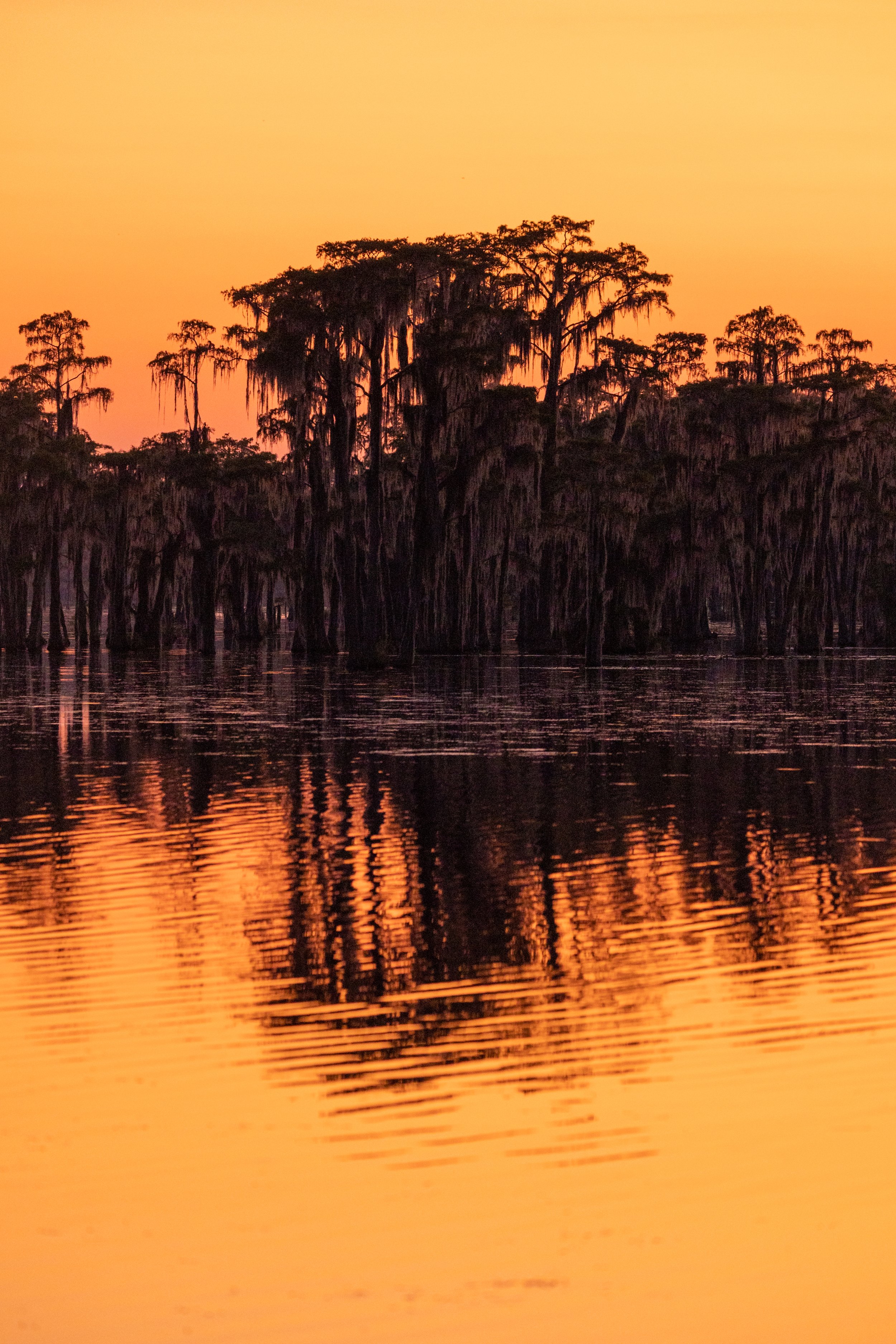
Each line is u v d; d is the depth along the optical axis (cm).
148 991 2312
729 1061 1938
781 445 15625
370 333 12694
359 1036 2067
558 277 14988
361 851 3541
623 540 15262
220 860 3422
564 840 3697
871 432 16800
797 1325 1303
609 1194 1545
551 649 15500
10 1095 1844
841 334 18125
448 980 2370
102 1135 1711
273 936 2666
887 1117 1736
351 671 12494
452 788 4725
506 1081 1875
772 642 15750
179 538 16550
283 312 12362
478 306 13188
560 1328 1298
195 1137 1702
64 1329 1301
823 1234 1455
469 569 14700
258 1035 2081
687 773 5103
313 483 15012
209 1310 1328
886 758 5606
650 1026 2102
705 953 2525
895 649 17588
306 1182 1578
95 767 5328
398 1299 1344
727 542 16050
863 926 2711
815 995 2244
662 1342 1277
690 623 16925
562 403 15900
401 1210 1509
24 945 2597
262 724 7175
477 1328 1300
